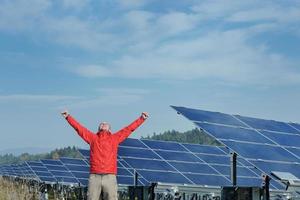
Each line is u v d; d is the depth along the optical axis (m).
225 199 20.34
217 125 21.86
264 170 19.06
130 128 17.14
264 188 19.75
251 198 19.61
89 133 17.08
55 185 67.38
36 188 56.78
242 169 30.41
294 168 20.27
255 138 22.09
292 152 22.00
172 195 32.72
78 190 54.50
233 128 22.38
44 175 71.56
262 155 20.44
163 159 31.95
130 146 33.00
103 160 16.78
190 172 30.55
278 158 20.55
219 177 30.28
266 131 23.69
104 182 16.73
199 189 32.31
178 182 28.88
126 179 38.97
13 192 40.06
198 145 35.66
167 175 29.84
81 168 60.56
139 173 29.59
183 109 22.62
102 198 17.41
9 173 109.69
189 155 33.12
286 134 24.19
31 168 80.38
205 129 21.06
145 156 31.80
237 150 20.00
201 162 32.44
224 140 20.56
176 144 35.09
